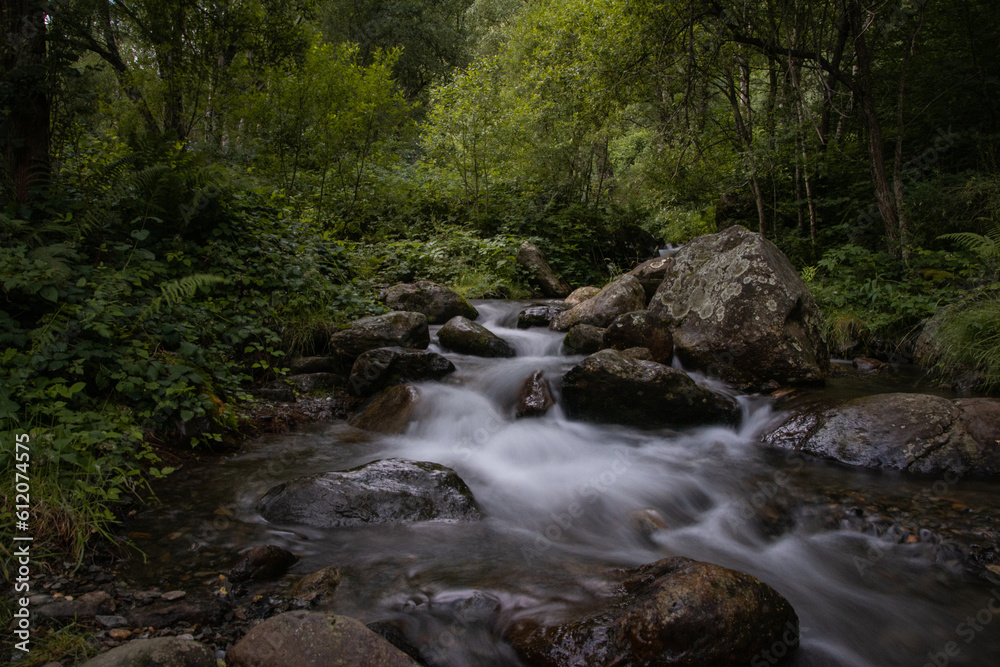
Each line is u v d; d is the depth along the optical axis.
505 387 5.37
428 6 24.50
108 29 7.30
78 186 5.30
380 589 2.57
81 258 4.36
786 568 2.92
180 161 5.34
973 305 6.00
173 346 4.67
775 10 9.38
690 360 5.97
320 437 4.60
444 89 12.09
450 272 9.83
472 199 12.27
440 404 4.88
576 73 10.43
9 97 4.58
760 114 10.98
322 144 9.30
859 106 9.16
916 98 9.95
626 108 11.70
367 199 10.80
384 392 5.16
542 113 11.61
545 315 7.92
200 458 3.94
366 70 9.58
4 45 4.65
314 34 9.44
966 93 9.55
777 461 4.25
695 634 2.05
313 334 5.93
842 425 4.39
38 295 3.98
